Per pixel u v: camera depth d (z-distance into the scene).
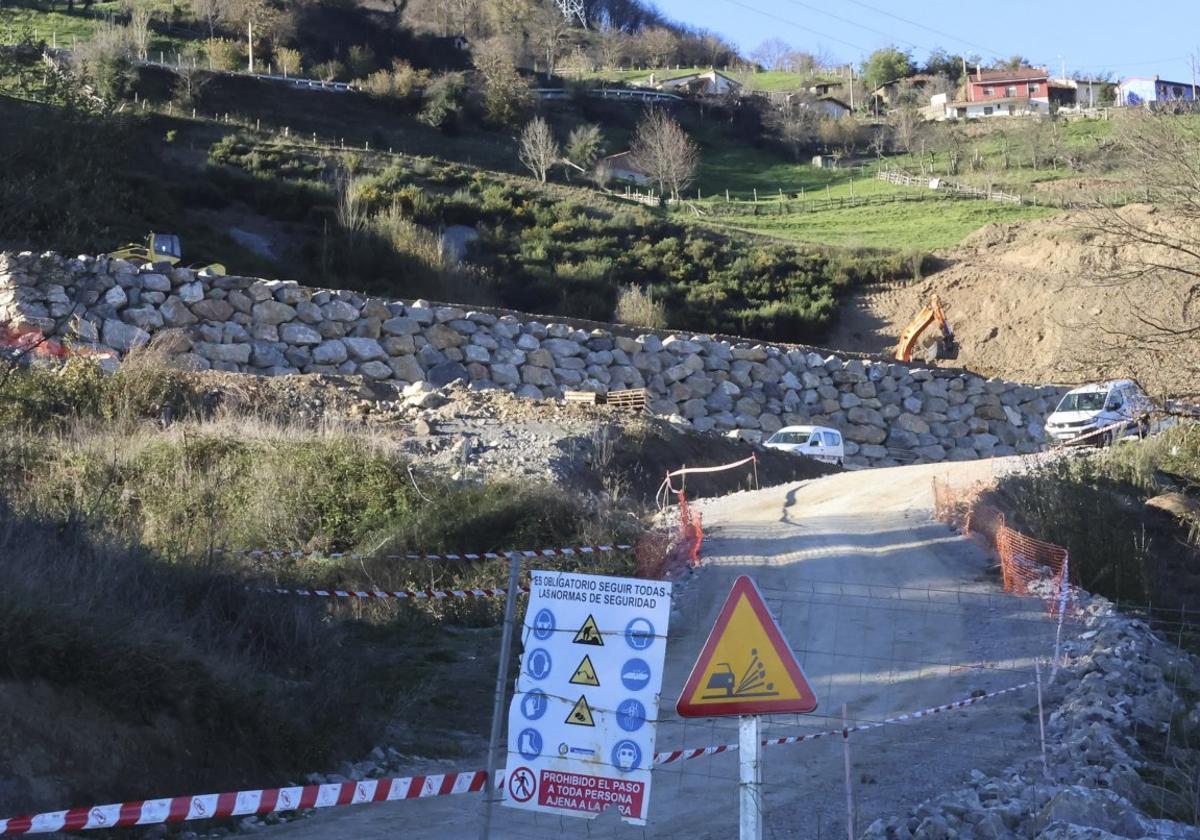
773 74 159.75
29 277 26.39
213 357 28.22
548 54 129.75
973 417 39.97
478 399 26.05
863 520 18.55
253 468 16.34
